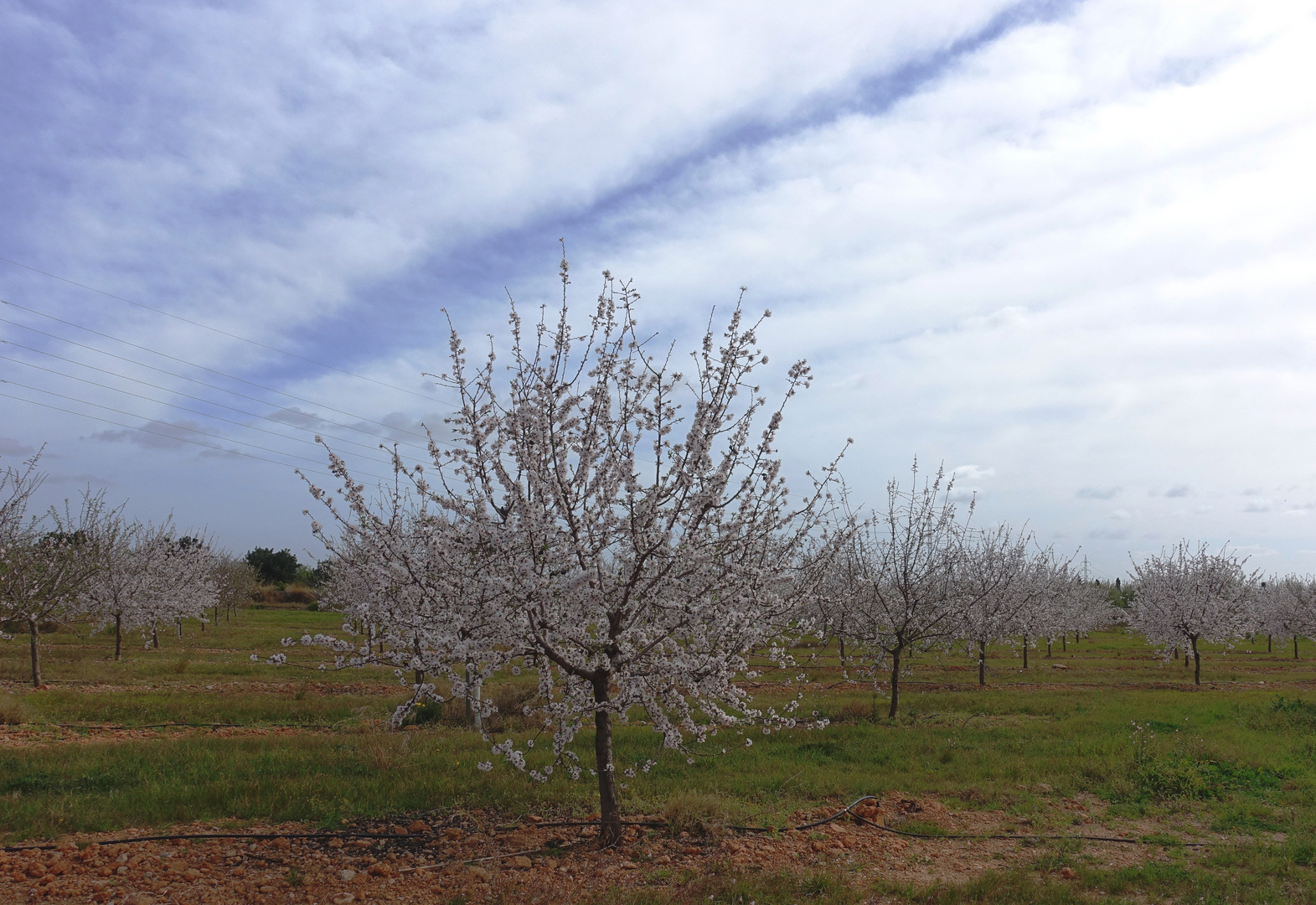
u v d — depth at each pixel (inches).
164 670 736.3
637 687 249.0
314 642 247.1
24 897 205.0
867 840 278.4
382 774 329.4
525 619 229.8
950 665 976.3
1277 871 245.0
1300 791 338.3
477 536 253.4
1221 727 479.2
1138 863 256.7
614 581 253.4
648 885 228.4
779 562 275.6
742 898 215.9
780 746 422.6
